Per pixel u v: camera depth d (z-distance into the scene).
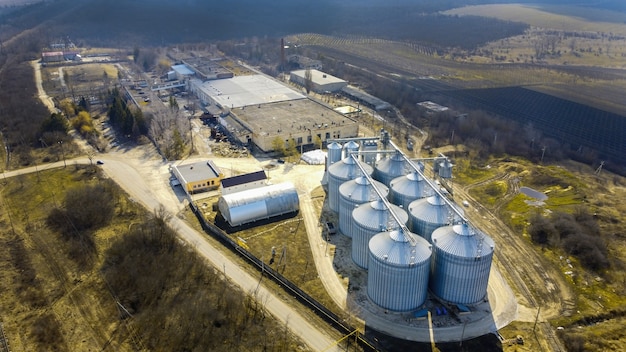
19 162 129.25
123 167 126.00
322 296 75.56
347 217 90.69
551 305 73.88
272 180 117.75
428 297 75.44
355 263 84.00
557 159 131.25
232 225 96.38
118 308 72.69
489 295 76.00
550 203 105.81
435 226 78.88
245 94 179.25
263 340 66.38
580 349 64.25
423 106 175.50
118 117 153.88
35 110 164.88
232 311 71.38
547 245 89.38
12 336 67.94
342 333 68.12
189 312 70.81
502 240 91.62
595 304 74.00
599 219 97.62
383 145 111.88
